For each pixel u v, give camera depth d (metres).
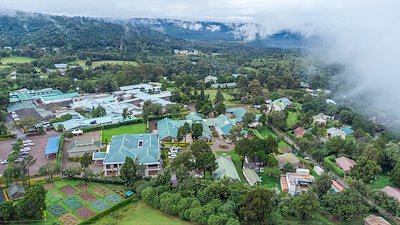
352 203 108.44
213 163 127.56
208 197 110.44
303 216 108.25
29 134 178.12
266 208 100.81
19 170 120.19
